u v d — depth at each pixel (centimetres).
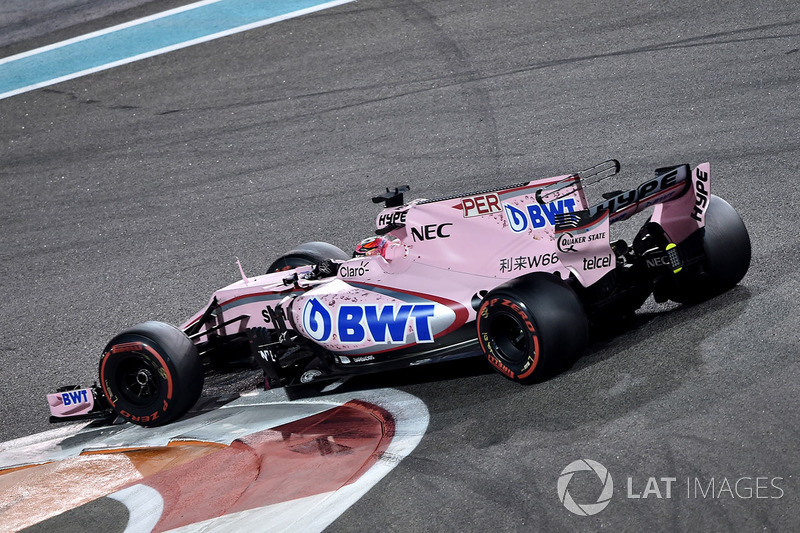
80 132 5538
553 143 4253
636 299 2402
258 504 1978
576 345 2094
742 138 3838
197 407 2741
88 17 7069
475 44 5466
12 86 6281
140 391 2603
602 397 2059
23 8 7212
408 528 1758
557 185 2302
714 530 1606
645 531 1628
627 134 4153
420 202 2472
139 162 5066
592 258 2191
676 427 1888
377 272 2489
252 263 3800
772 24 4900
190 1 7012
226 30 6397
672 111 4266
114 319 3584
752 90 4278
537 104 4678
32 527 2158
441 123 4722
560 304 2078
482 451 1962
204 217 4347
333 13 6269
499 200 2331
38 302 3894
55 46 6725
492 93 4903
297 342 2580
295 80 5559
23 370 3331
